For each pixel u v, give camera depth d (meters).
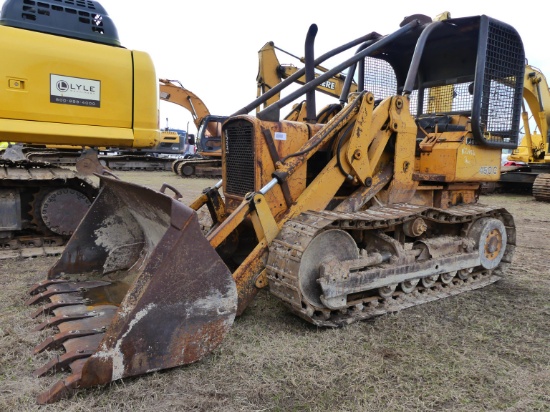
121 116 4.54
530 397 2.57
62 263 3.81
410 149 4.24
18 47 4.05
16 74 4.04
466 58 4.89
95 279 3.80
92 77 4.38
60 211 5.79
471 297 4.27
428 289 4.22
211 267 2.70
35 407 2.28
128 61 4.59
